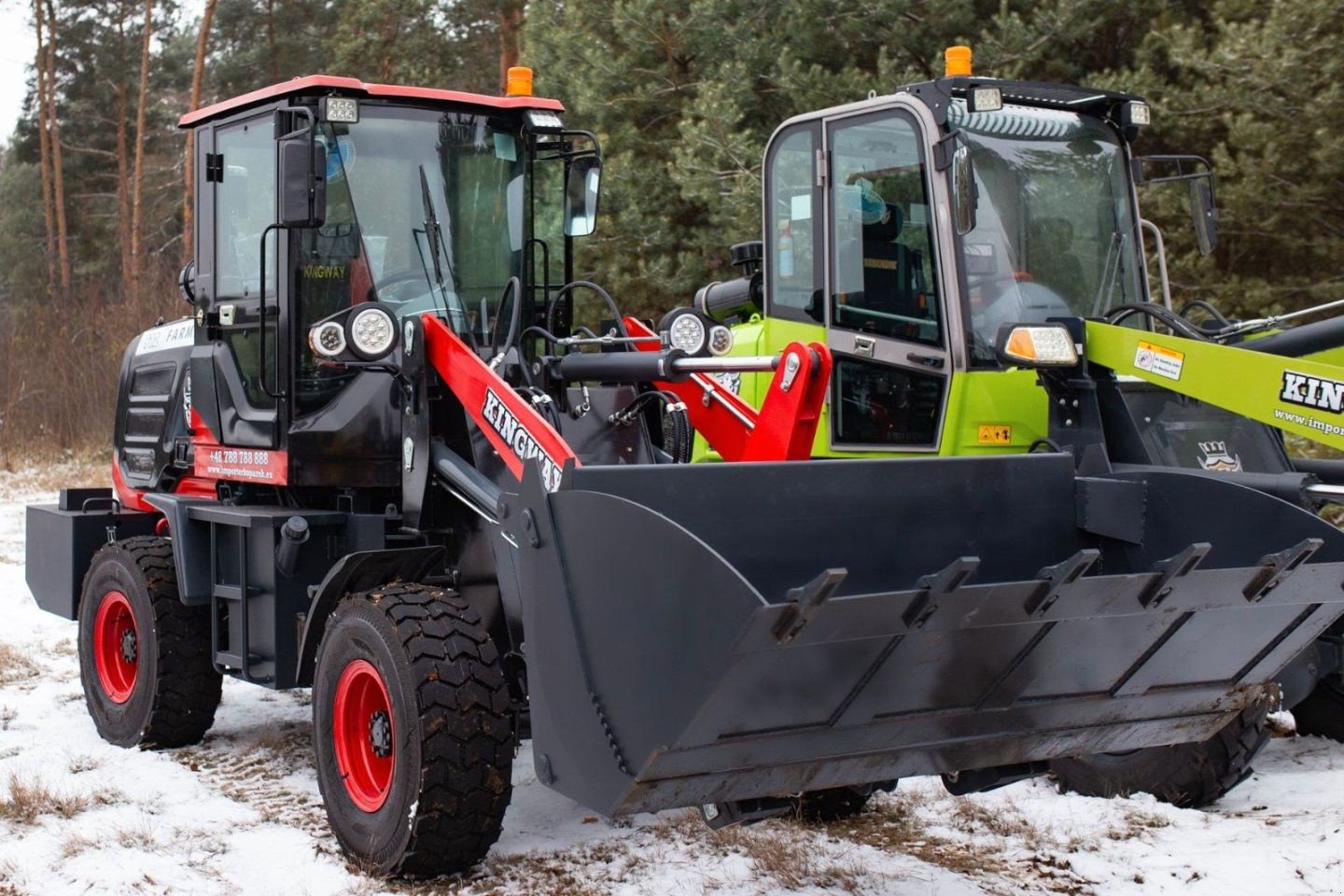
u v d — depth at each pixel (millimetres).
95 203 33625
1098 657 3715
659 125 13266
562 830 4691
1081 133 6473
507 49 20234
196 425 5820
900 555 4082
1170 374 5258
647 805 3482
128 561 5891
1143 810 4766
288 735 6078
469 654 4195
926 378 6109
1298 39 9102
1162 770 4848
